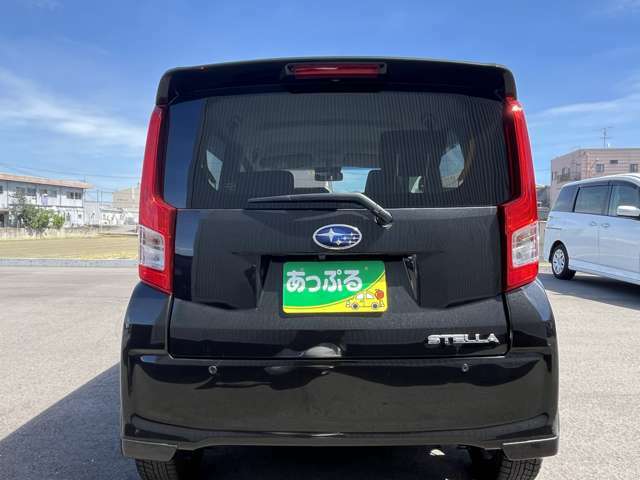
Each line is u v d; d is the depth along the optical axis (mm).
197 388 2041
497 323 2053
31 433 3387
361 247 2061
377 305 2059
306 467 2930
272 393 2033
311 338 2041
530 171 2158
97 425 3518
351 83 2223
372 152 2168
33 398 4051
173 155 2201
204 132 2213
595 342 5625
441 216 2092
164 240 2131
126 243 36344
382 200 2119
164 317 2082
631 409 3736
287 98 2225
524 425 2047
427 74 2209
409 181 2141
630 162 62281
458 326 2043
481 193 2129
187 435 2053
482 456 2707
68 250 26125
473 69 2195
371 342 2039
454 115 2191
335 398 2033
